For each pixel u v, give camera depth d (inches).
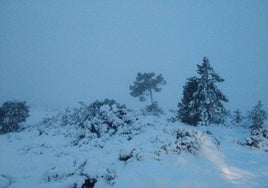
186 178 389.7
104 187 388.2
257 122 942.4
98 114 786.8
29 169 540.7
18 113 1045.2
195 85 1039.0
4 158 610.2
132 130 730.2
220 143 616.4
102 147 648.4
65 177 442.9
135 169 429.4
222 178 395.9
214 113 1013.8
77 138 737.6
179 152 477.7
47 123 1013.8
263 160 487.2
